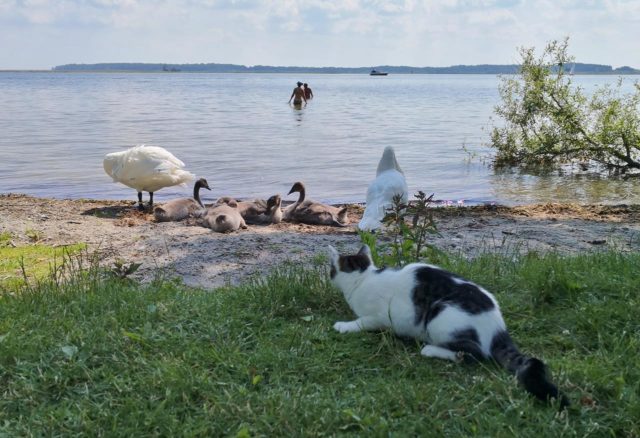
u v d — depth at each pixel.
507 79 21.42
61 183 17.92
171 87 107.19
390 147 11.99
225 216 11.27
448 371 4.88
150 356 5.13
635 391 4.46
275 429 4.12
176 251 9.72
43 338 5.40
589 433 4.00
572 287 6.38
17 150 24.03
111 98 65.12
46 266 8.91
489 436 3.98
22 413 4.41
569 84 20.50
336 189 17.58
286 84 134.00
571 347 5.39
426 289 5.31
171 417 4.23
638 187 18.22
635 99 20.00
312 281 6.89
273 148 25.31
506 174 20.36
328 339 5.53
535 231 11.16
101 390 4.65
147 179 13.29
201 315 5.89
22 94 73.44
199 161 21.89
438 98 71.12
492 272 7.29
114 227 11.63
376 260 6.85
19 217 12.35
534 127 21.64
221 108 49.69
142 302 6.26
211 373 4.86
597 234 10.92
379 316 5.59
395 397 4.44
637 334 5.36
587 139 20.53
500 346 4.88
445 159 23.11
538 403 4.38
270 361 5.03
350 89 105.19
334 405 4.34
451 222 12.21
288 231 11.70
